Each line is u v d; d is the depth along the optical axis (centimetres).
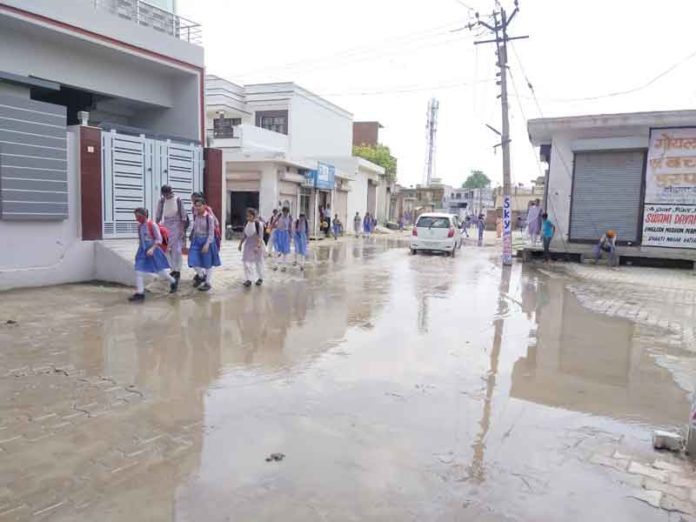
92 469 360
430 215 2123
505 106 1717
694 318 912
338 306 952
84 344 657
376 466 371
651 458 396
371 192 4131
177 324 775
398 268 1603
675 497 342
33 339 671
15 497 325
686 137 1731
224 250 1449
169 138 1327
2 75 1055
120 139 1188
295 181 2617
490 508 325
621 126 1797
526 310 964
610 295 1153
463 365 615
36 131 995
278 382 540
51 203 1027
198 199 1028
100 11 1277
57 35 1227
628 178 1825
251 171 2462
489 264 1805
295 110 3142
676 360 657
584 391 541
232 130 2792
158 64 1463
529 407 492
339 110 3788
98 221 1132
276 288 1136
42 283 1022
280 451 390
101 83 1403
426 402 495
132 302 914
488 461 385
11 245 980
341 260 1798
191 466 365
